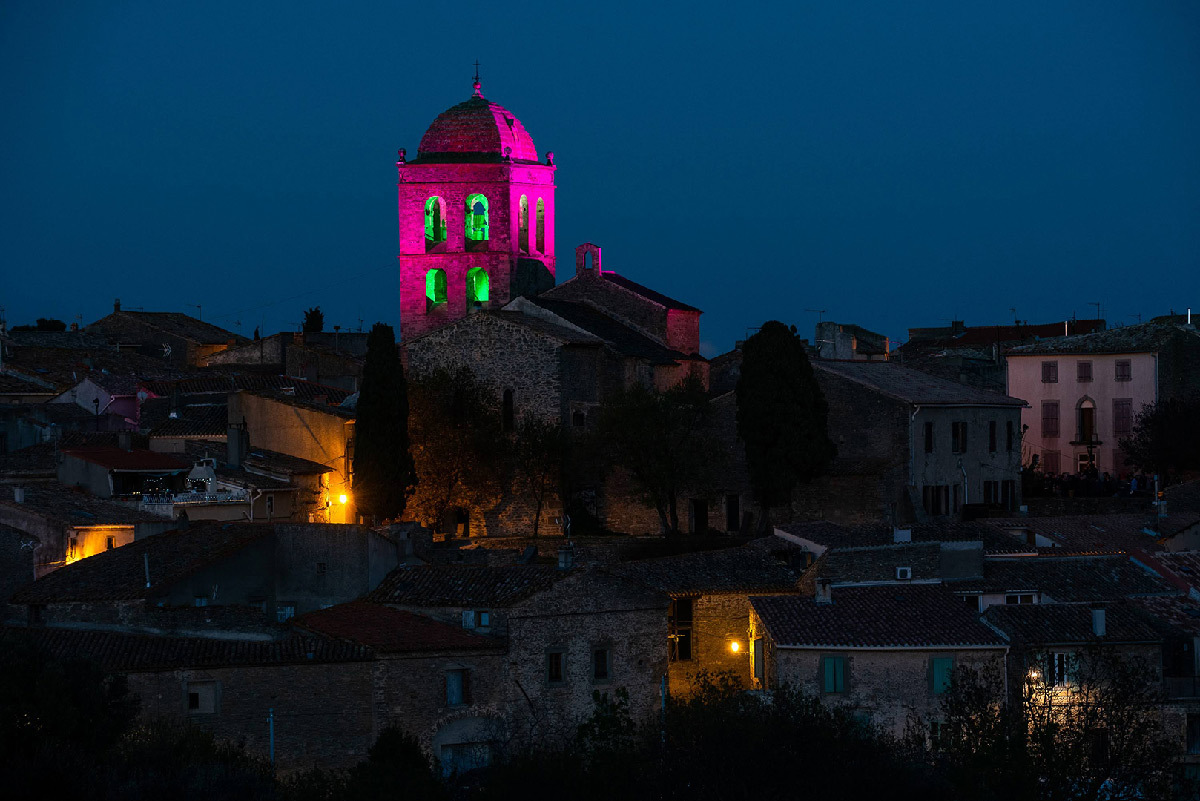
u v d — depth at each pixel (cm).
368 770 15600
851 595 19438
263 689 16950
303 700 17088
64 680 14638
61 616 17800
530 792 14775
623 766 14875
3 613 18175
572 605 18538
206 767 14588
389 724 17388
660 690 19000
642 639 18950
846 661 18362
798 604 19238
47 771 13575
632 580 18975
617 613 18812
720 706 15638
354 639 17612
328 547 19712
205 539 19450
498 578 18938
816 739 14925
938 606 19188
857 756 14950
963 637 18400
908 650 18325
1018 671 18300
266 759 16788
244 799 14275
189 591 18400
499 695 18038
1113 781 15062
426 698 17662
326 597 19650
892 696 18312
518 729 18012
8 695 14538
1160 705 17550
